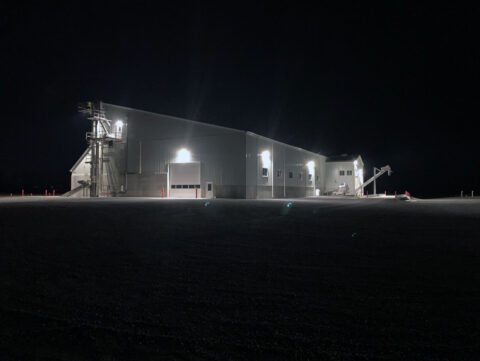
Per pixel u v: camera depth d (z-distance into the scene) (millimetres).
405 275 6082
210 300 4895
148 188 36219
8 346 3641
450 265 6758
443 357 3395
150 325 4105
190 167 34281
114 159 38250
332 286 5496
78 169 39719
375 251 8016
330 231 10961
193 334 3881
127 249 8086
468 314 4383
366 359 3355
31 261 6980
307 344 3648
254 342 3699
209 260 7145
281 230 11078
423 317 4297
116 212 16047
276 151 38438
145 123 36844
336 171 54219
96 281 5742
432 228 11789
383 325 4078
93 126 38312
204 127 33875
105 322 4184
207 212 16547
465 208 22500
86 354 3492
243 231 10812
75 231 10492
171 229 11047
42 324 4133
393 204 26859
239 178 32031
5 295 5082
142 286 5496
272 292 5223
